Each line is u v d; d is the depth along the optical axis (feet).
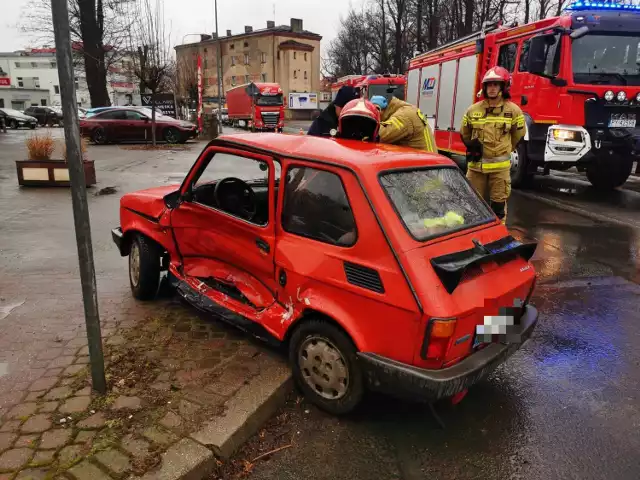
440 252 9.59
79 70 103.14
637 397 11.69
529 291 11.51
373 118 14.06
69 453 8.64
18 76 275.80
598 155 30.96
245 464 9.29
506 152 21.26
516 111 21.08
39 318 13.91
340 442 9.97
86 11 83.51
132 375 11.10
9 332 13.01
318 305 10.18
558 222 27.45
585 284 18.80
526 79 33.17
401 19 105.29
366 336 9.59
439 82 45.80
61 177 33.99
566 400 11.54
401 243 9.26
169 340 12.87
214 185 13.12
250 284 12.35
